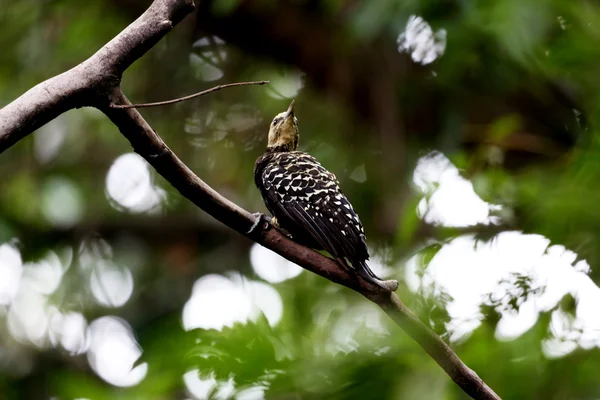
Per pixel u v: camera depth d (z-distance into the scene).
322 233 7.89
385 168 13.32
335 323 9.40
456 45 11.23
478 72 11.94
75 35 13.48
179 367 8.19
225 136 14.44
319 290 11.34
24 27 13.92
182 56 14.20
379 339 8.03
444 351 6.62
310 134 14.07
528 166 10.85
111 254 14.77
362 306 9.82
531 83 11.92
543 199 8.73
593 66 9.98
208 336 8.00
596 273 8.29
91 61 5.88
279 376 7.70
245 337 7.92
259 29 13.61
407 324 6.73
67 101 5.82
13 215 13.95
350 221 7.87
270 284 12.52
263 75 14.15
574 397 7.79
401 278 9.05
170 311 14.56
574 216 8.38
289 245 6.86
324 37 13.59
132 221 14.81
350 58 13.53
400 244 9.72
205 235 15.09
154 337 12.23
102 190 14.70
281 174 8.41
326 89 14.07
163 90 14.31
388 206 13.21
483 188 9.19
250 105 14.37
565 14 10.72
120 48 5.91
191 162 14.30
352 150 13.96
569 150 11.02
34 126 5.75
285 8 13.43
